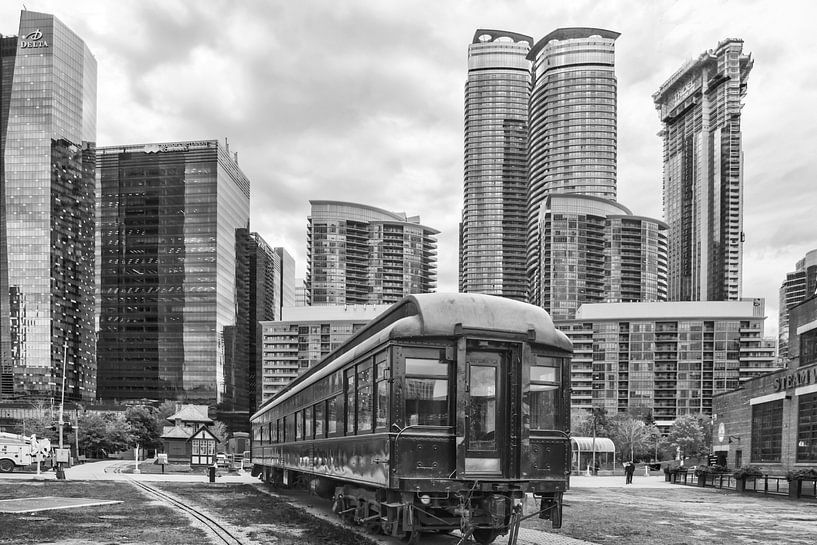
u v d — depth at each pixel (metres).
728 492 30.91
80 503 18.86
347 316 164.88
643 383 142.88
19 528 13.14
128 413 106.88
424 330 10.79
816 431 36.47
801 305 38.75
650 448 102.00
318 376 16.61
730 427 49.16
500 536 12.49
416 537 10.88
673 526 15.95
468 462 10.73
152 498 21.00
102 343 198.75
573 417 112.00
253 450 31.64
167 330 196.50
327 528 13.27
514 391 11.08
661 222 196.25
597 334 146.62
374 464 11.32
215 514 16.28
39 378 182.38
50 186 189.50
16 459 42.75
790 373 39.59
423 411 10.74
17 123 191.38
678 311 144.75
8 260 186.75
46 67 193.00
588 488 32.97
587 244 186.12
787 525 16.80
